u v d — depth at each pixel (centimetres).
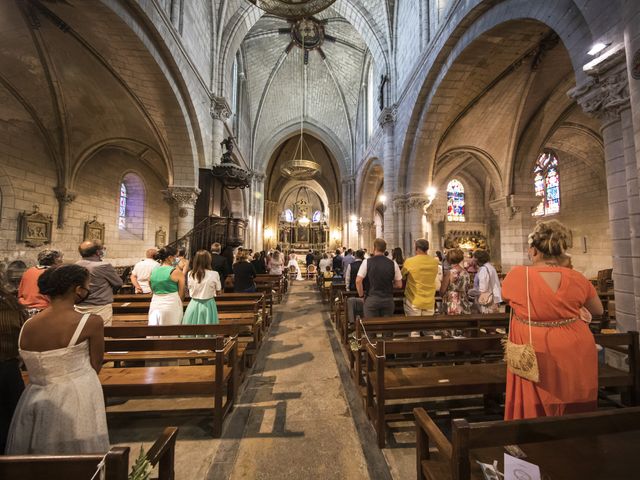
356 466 261
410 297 465
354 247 2298
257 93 2195
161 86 902
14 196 996
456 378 303
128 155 1488
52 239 1120
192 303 451
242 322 503
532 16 579
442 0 953
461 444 139
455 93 991
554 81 1030
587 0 412
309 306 977
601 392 344
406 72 1212
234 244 1130
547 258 211
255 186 2309
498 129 1236
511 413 206
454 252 469
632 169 348
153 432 309
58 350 185
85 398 188
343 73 2136
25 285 397
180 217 1045
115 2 671
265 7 847
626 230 364
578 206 1664
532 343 197
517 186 1291
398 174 1252
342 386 411
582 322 198
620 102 358
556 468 166
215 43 1239
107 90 959
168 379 312
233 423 323
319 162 3134
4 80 888
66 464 124
